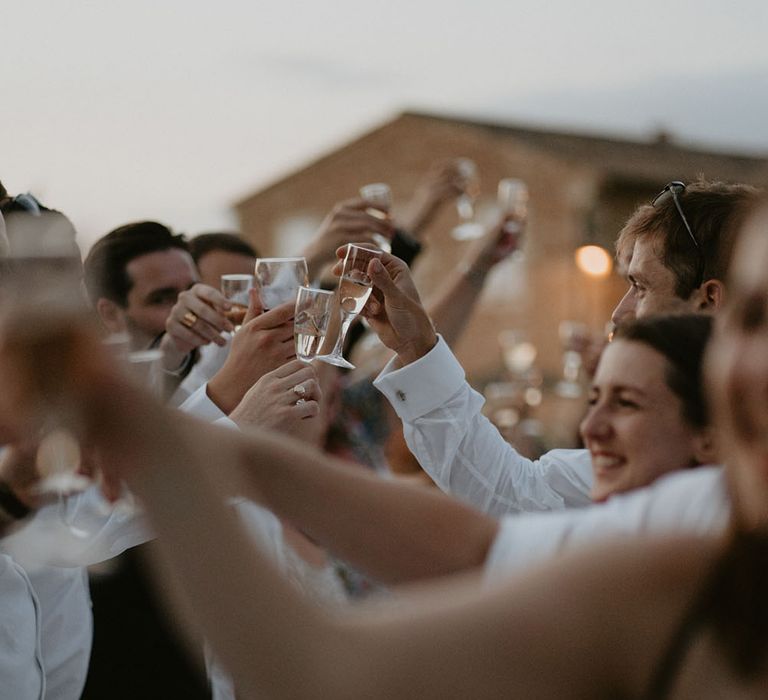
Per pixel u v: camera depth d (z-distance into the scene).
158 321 3.95
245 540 0.92
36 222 0.93
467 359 24.38
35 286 0.86
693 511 1.32
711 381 1.00
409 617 0.94
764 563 0.93
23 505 1.82
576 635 0.93
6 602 2.39
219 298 3.44
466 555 1.41
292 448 1.43
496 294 24.12
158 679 2.99
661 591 0.95
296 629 0.91
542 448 6.99
